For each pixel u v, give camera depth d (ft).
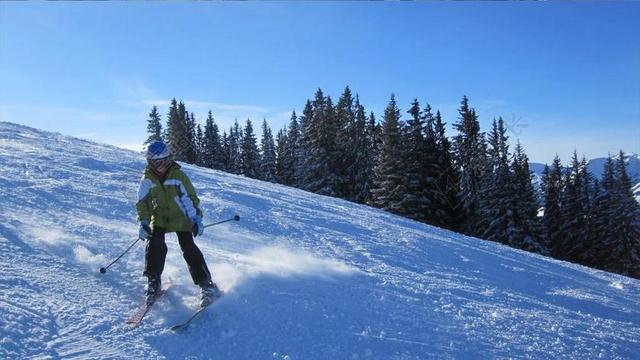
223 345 13.26
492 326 17.25
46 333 12.60
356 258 24.53
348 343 14.16
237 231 26.30
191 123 225.76
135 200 28.73
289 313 15.35
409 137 131.13
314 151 160.76
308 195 51.57
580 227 160.25
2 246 17.04
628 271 145.28
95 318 13.69
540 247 127.44
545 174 170.19
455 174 136.46
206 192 36.99
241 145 227.20
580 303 24.73
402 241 31.40
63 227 20.75
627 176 151.12
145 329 13.55
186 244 15.43
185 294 15.83
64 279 15.62
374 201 134.31
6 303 13.38
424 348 14.61
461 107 138.82
